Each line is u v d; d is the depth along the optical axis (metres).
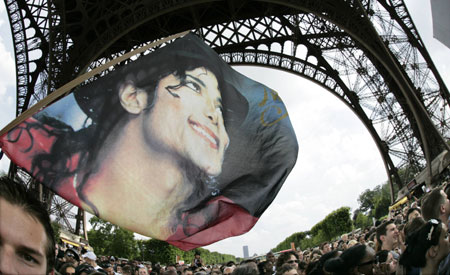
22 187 2.56
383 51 53.44
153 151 11.02
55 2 46.28
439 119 57.00
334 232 150.62
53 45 44.41
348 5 51.75
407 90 53.91
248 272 12.38
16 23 55.72
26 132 9.62
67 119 10.16
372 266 8.36
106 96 10.88
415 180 63.56
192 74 12.04
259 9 68.12
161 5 47.41
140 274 19.70
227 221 12.44
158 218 10.77
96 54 47.12
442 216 8.12
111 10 49.41
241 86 13.23
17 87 55.78
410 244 6.36
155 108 11.37
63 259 20.62
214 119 12.14
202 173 11.70
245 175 12.25
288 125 13.48
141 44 64.81
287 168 12.95
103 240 137.75
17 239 2.41
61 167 9.88
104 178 10.33
